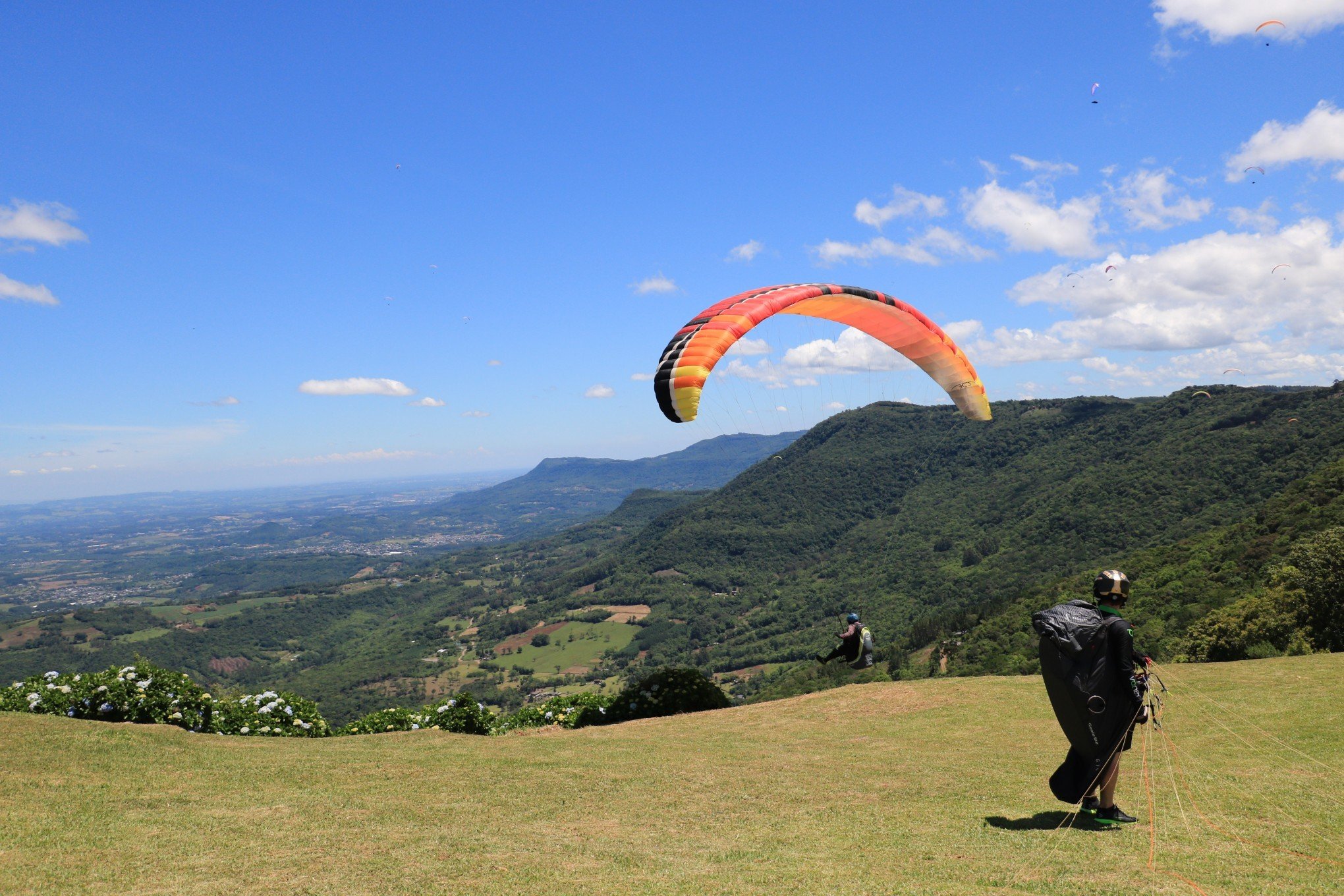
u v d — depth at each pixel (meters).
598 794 7.61
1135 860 4.36
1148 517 117.88
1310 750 8.39
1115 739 5.07
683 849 5.38
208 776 7.73
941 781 7.88
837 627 150.00
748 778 8.45
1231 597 49.78
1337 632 26.23
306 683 191.50
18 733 8.55
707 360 11.74
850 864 4.67
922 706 14.16
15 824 5.75
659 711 15.65
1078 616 5.02
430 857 5.20
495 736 13.55
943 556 162.25
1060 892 3.81
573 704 15.84
